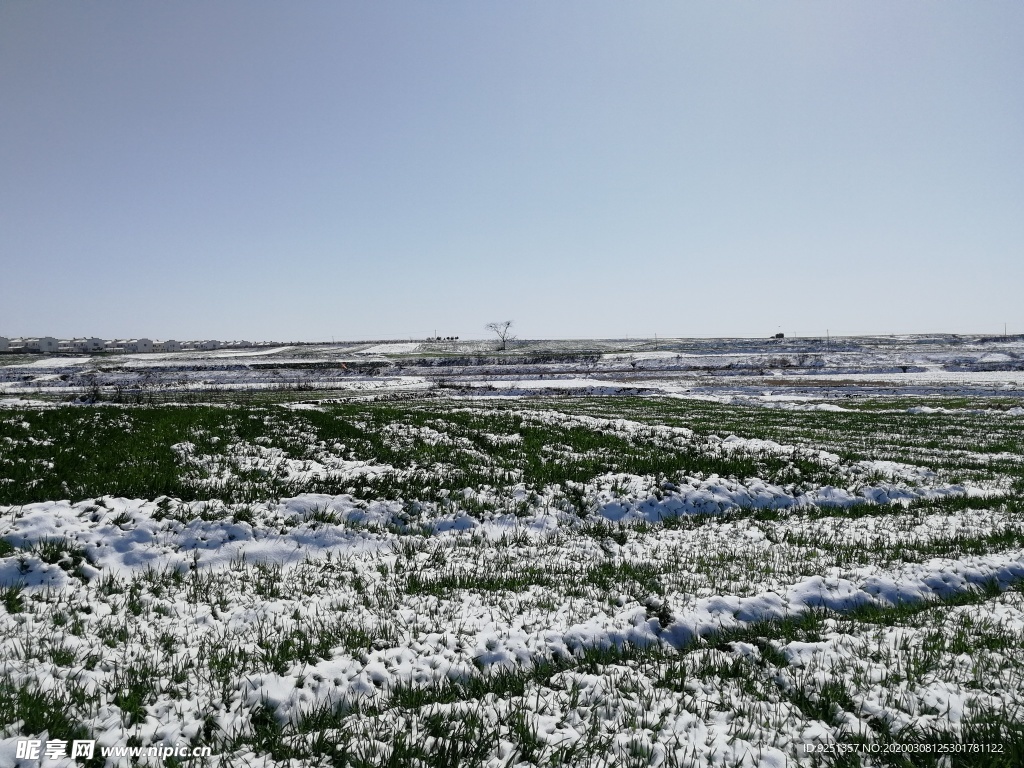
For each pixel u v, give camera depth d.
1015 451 19.55
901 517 11.23
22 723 4.04
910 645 5.46
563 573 8.25
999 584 7.52
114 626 6.03
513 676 5.12
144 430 15.92
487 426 19.28
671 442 17.39
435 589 7.44
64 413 18.11
